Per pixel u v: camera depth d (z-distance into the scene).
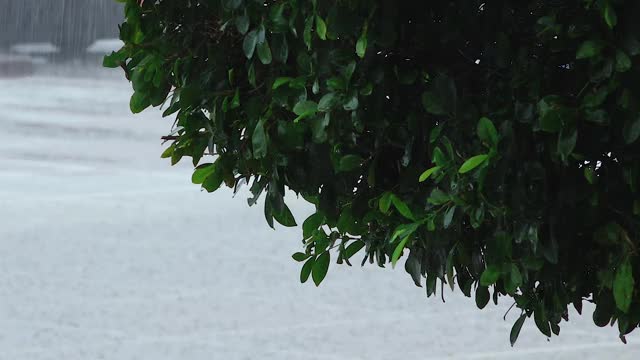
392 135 11.98
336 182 12.38
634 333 31.22
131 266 38.66
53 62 130.75
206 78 12.55
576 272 11.71
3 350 29.89
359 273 37.97
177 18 12.86
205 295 35.12
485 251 12.08
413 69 11.81
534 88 11.19
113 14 143.00
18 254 40.19
